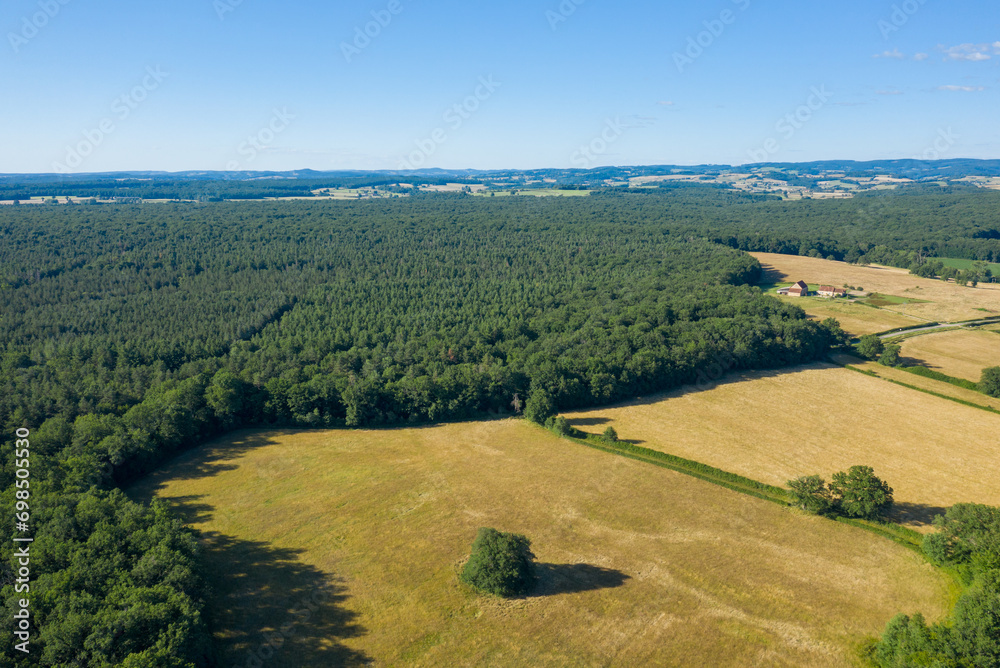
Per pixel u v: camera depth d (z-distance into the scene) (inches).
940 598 2501.2
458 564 2743.6
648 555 2807.6
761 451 3818.9
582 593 2549.2
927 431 4089.6
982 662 1967.3
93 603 2081.7
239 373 4623.5
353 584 2613.2
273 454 3850.9
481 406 4473.4
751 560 2765.7
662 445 3902.6
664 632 2327.8
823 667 2164.1
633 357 4763.8
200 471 3631.9
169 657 1919.3
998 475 3513.8
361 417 4247.0
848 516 3097.9
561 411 4471.0
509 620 2396.7
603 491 3378.4
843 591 2556.6
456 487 3425.2
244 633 2316.7
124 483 3486.7
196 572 2480.3
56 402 4067.4
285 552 2832.2
